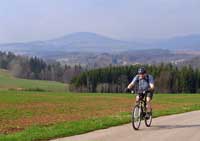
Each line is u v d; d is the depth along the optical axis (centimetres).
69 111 2983
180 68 12756
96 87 12800
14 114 2659
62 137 1273
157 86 12394
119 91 12775
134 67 13000
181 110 2752
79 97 5850
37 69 18550
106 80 12812
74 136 1296
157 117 2095
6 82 14288
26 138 1205
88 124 1605
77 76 13075
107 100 5062
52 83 15300
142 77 1525
